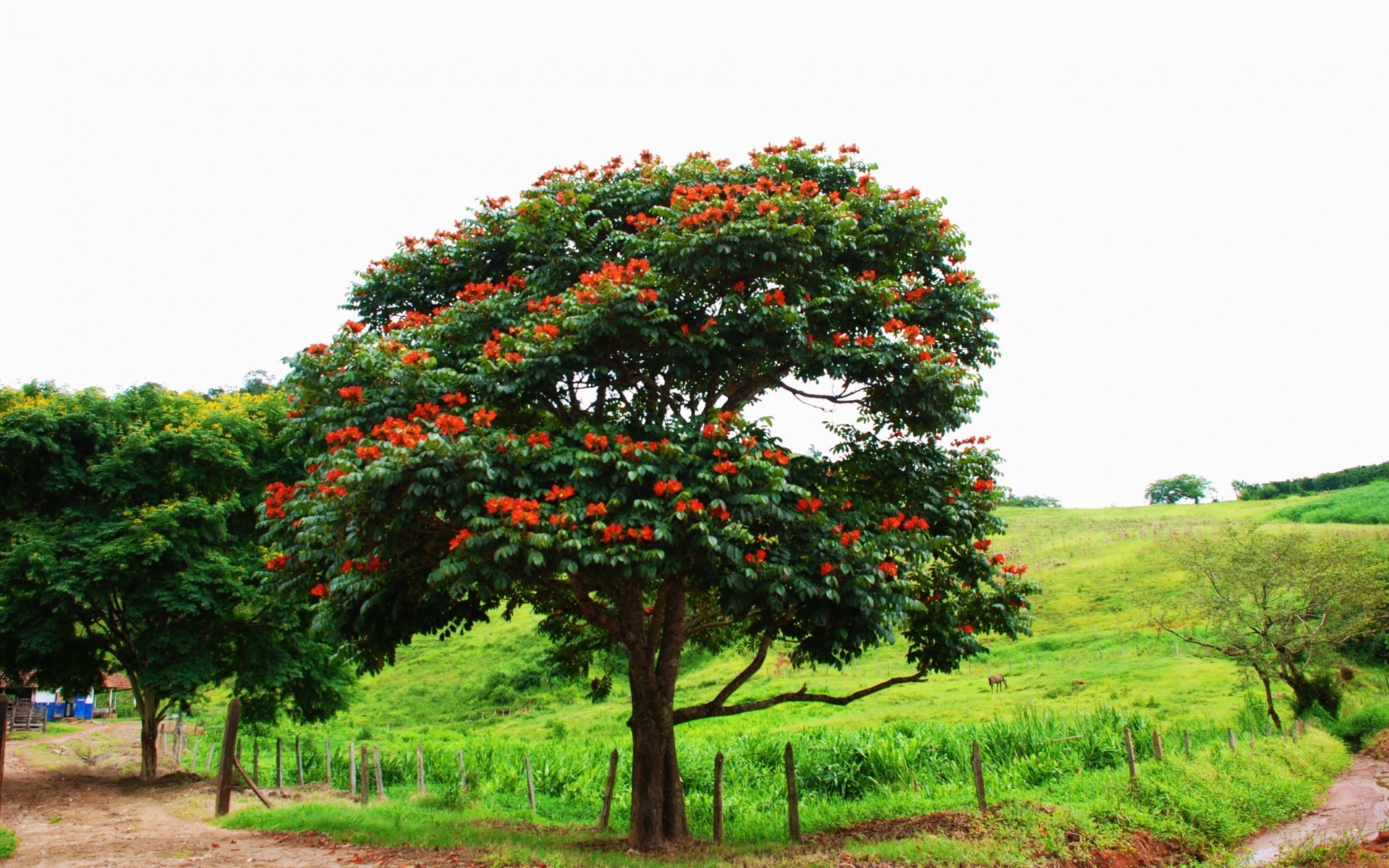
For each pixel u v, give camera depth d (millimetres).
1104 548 55844
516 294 11453
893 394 10477
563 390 11266
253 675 19484
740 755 18672
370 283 12492
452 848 9828
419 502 8555
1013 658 36531
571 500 8922
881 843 10188
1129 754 13094
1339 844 10055
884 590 9320
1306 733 18984
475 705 41281
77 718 45812
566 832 12453
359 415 9930
